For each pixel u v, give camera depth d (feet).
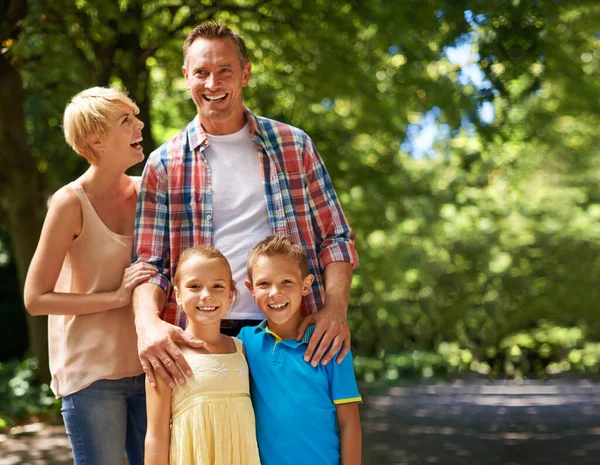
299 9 40.68
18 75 40.91
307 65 44.78
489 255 100.78
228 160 14.26
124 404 14.48
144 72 39.52
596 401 64.18
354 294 95.81
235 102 14.05
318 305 14.15
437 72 45.78
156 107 53.11
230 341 12.96
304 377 12.70
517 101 40.14
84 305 14.02
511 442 39.68
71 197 14.33
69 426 14.30
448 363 101.65
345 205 58.54
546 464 33.09
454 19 36.19
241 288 13.84
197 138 14.25
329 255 14.24
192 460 12.22
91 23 35.60
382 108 49.60
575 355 104.42
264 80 48.24
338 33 42.11
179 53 42.39
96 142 14.35
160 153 14.42
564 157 95.91
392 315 99.55
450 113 43.04
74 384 14.15
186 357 12.50
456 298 101.96
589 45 48.24
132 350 14.35
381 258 77.51
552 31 42.19
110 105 14.37
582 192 101.45
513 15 34.32
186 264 12.72
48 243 14.25
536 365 103.96
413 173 79.00
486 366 104.42
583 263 100.78
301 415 12.56
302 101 49.16
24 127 43.83
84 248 14.43
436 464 32.86
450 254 100.99
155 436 12.41
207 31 14.05
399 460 33.81
